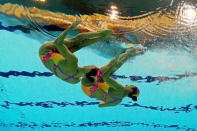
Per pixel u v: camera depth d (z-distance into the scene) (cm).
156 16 641
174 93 698
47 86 672
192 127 769
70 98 699
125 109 730
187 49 637
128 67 647
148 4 651
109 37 380
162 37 632
